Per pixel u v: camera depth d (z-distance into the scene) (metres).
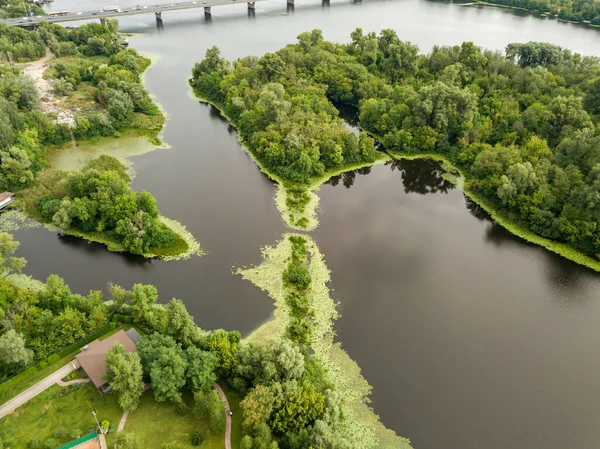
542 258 114.69
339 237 120.44
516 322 97.50
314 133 148.12
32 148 141.50
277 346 75.88
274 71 185.38
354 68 191.12
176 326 79.38
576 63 177.88
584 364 88.81
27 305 86.19
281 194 137.25
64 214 114.31
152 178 144.00
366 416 77.94
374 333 93.50
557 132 143.25
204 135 172.25
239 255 112.06
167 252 112.44
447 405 80.56
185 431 70.81
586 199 113.50
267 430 67.00
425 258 114.38
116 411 73.06
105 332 86.75
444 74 173.50
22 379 77.62
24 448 67.81
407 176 150.38
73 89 188.50
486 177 135.75
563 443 75.62
